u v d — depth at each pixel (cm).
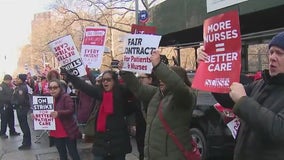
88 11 2883
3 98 1343
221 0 1038
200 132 805
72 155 746
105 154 561
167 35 1404
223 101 331
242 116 261
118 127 562
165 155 416
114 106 561
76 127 752
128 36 459
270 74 276
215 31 321
